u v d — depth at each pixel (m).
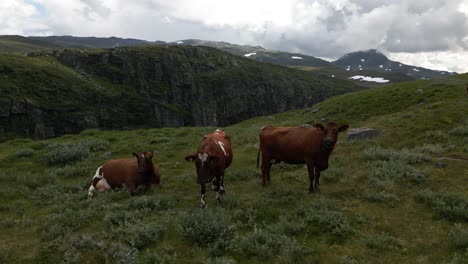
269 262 8.30
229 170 16.47
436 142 18.73
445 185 12.41
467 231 8.84
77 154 20.06
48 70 172.88
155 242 9.40
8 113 141.62
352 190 12.62
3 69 158.00
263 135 13.76
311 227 9.80
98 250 9.05
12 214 12.48
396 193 12.03
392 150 16.91
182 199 12.91
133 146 22.62
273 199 11.98
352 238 9.18
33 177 16.53
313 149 12.34
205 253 8.65
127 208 12.01
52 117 152.25
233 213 10.95
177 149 21.77
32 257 9.05
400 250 8.59
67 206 12.69
